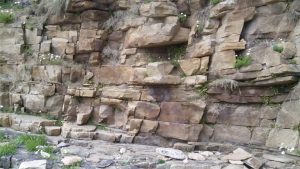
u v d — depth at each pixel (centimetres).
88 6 737
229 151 612
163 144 650
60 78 736
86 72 746
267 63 591
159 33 689
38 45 760
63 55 755
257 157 575
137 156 570
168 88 661
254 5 637
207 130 643
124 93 679
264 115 609
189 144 627
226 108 639
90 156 561
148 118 660
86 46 745
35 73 743
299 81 569
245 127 624
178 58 699
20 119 679
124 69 715
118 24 746
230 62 626
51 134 654
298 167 518
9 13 782
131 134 656
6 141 611
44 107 720
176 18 690
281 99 596
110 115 704
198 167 525
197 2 702
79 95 710
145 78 662
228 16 646
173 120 650
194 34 684
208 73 648
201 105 634
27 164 502
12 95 733
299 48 581
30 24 771
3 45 766
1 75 761
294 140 552
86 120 700
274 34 627
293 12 611
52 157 544
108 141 652
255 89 612
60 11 756
